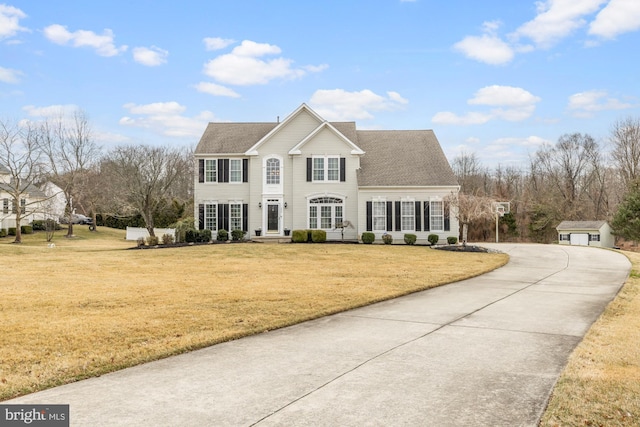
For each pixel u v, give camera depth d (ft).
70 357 25.03
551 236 207.41
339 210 116.16
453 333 31.01
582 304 42.34
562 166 223.51
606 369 23.00
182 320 33.96
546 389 20.31
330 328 32.58
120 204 156.25
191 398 19.38
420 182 113.39
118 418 17.37
